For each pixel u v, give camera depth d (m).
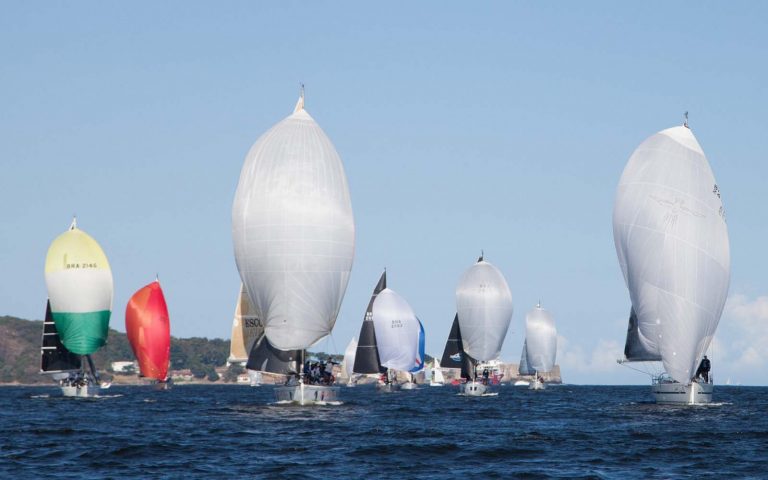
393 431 169.62
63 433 168.62
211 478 113.19
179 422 193.12
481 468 123.00
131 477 114.19
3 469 121.19
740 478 115.56
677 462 129.50
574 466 125.38
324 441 151.12
